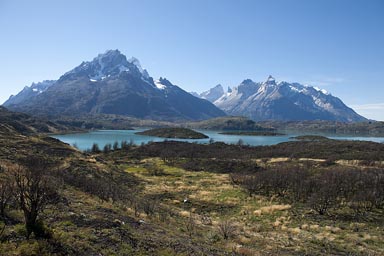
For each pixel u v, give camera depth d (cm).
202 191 6612
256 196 6034
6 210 1886
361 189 5362
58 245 1547
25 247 1416
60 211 2194
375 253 2827
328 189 5016
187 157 14038
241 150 16688
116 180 6781
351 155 13475
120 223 2214
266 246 2772
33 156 6488
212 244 2452
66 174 4809
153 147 16388
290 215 4506
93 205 2775
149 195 5984
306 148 16588
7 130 10219
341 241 3200
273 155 14825
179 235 2470
